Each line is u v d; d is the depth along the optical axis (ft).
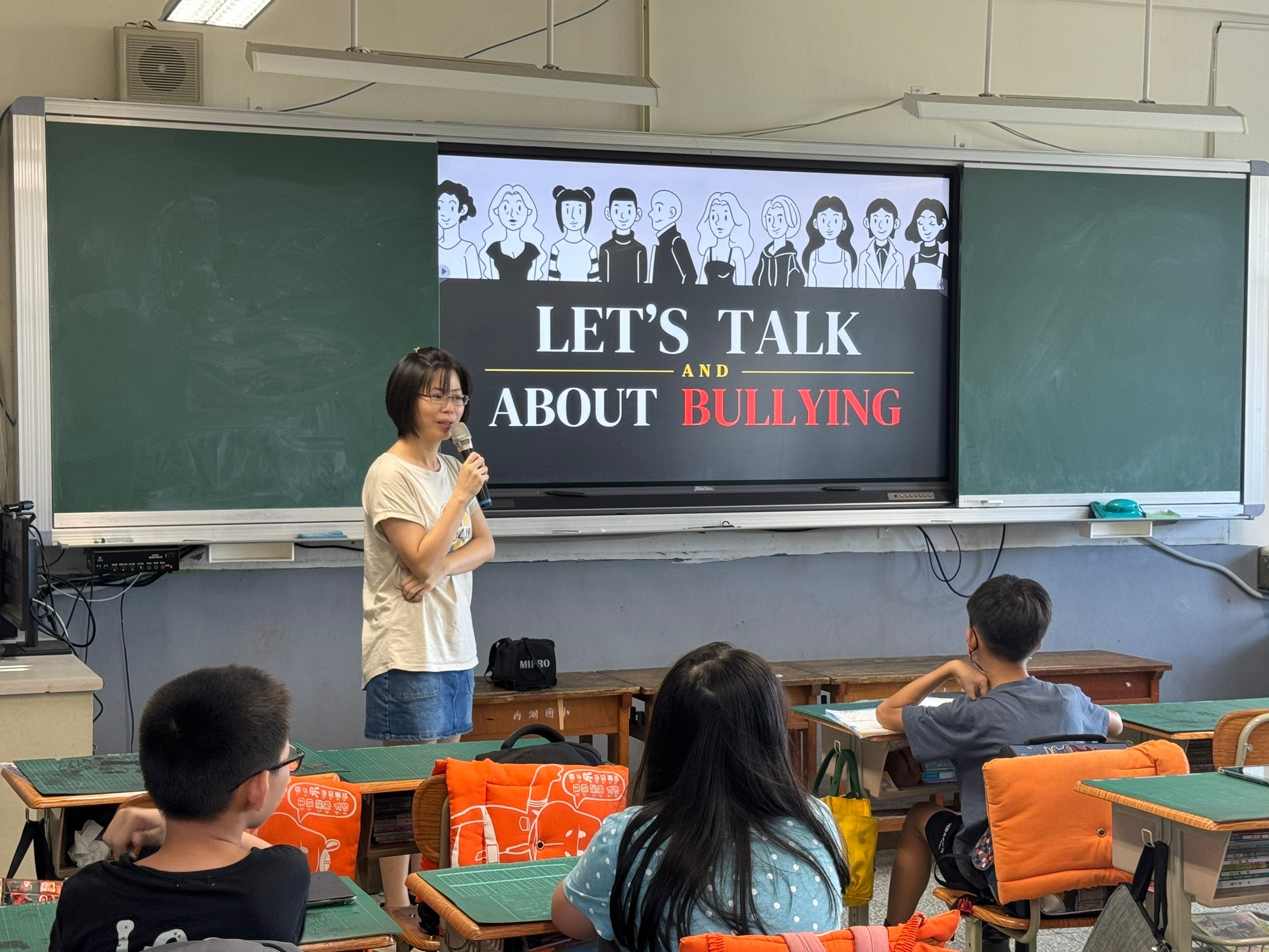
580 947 7.04
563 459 15.42
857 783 10.71
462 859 7.50
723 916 5.24
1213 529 18.38
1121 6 17.78
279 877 5.07
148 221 13.75
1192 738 10.50
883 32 16.83
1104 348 17.13
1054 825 8.22
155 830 5.90
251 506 14.21
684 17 16.06
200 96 14.16
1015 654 9.62
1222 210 17.54
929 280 16.65
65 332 13.50
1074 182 16.97
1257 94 18.39
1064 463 17.02
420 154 14.69
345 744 15.05
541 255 15.29
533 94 13.41
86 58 13.99
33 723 11.01
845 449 16.42
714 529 15.78
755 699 5.53
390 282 14.64
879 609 17.08
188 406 13.96
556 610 15.84
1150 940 7.38
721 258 15.90
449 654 11.15
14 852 10.93
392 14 15.06
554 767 7.84
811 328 16.25
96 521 13.65
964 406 16.62
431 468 11.27
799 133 16.53
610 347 15.56
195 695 5.16
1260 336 17.71
